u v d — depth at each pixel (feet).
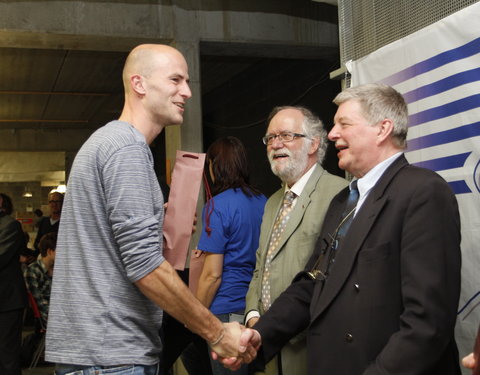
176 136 17.39
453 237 4.56
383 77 7.70
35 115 35.40
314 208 6.58
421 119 6.95
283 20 17.70
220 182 8.13
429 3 7.13
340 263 5.00
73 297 4.75
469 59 6.24
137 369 4.76
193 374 9.75
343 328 4.87
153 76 5.25
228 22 17.26
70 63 24.52
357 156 5.24
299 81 21.24
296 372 6.34
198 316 4.91
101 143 4.85
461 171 6.36
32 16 15.31
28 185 48.14
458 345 6.31
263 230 7.24
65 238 4.92
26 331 21.72
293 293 5.85
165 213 6.09
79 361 4.66
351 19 8.86
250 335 5.31
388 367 4.36
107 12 15.97
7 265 13.03
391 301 4.67
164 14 16.62
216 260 7.80
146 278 4.65
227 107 28.09
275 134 6.93
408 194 4.74
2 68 24.90
